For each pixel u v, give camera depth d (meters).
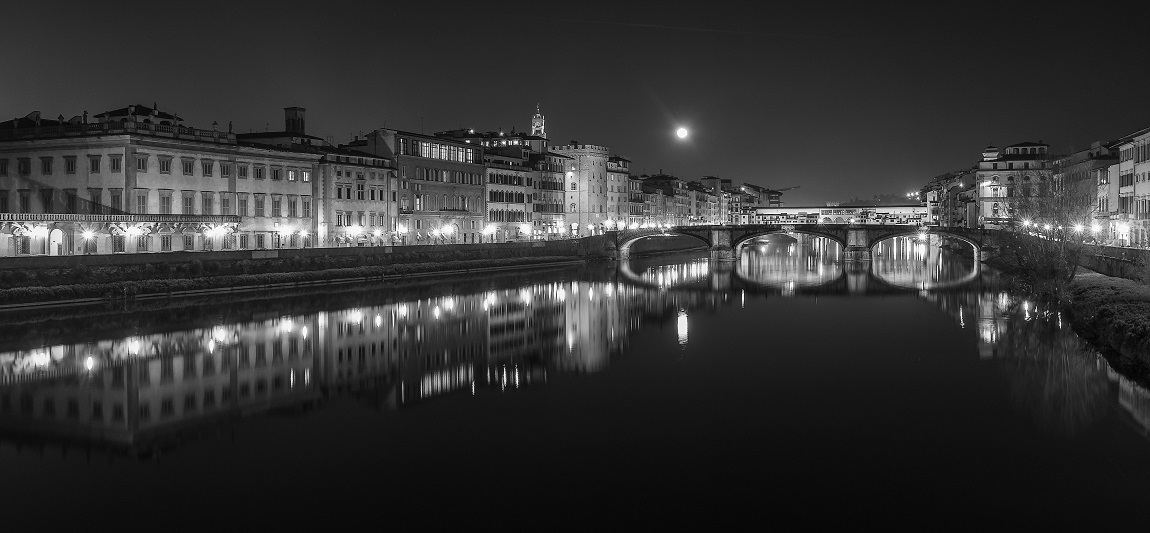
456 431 52.50
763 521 39.25
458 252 169.62
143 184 120.75
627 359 74.88
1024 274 122.25
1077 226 107.25
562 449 49.00
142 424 53.94
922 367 69.75
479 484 43.69
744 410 56.91
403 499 41.88
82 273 103.38
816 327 93.75
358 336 86.50
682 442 50.09
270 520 39.50
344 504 41.25
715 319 101.12
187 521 39.38
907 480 43.78
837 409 56.81
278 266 129.38
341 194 156.50
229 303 108.19
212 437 51.41
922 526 38.59
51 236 111.38
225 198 133.25
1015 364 69.94
